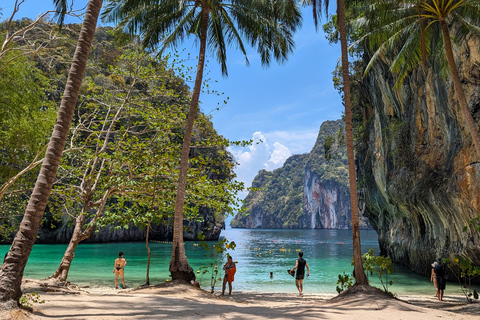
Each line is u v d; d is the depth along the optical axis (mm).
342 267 24078
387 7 12117
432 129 17766
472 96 14391
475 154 14133
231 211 12688
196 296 9125
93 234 45969
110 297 7750
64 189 12914
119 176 12266
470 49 14383
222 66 13438
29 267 19781
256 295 12023
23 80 12617
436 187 16312
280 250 40781
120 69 13406
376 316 6367
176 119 13469
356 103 32938
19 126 12078
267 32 12531
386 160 23422
